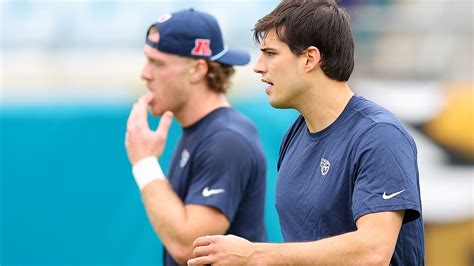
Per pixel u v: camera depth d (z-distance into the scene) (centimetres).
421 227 1020
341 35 1012
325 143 1019
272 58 1030
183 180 1403
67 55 2605
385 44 2677
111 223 2448
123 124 2486
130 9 2622
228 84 1462
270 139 2391
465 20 2667
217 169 1354
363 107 1009
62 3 2619
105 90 2538
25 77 2570
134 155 1402
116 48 2614
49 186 2456
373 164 948
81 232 2448
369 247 920
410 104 2606
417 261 1015
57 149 2470
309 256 935
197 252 977
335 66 1012
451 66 2659
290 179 1054
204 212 1338
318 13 1007
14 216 2447
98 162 2464
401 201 930
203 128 1399
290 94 1026
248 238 1406
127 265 2442
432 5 2680
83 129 2475
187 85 1415
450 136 2575
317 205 1004
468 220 2523
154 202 1358
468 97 2589
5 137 2466
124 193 2456
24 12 2614
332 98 1020
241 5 2586
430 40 2672
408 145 962
